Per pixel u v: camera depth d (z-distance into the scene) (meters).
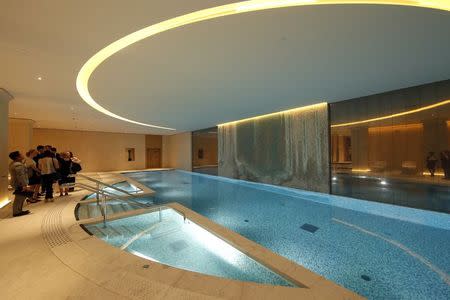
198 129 15.34
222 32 3.07
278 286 2.20
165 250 3.89
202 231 4.16
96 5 2.36
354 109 6.90
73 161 7.01
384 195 6.22
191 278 2.33
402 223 5.14
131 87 5.62
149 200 7.50
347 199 7.06
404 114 5.82
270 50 3.61
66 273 2.40
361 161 6.71
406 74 4.76
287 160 8.98
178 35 3.14
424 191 5.48
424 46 3.49
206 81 5.18
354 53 3.74
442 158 5.23
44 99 6.43
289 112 8.85
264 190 9.51
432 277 3.08
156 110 8.71
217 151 13.38
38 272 2.42
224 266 3.38
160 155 19.52
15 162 4.52
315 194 7.91
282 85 5.52
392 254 3.74
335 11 2.62
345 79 5.07
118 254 2.85
